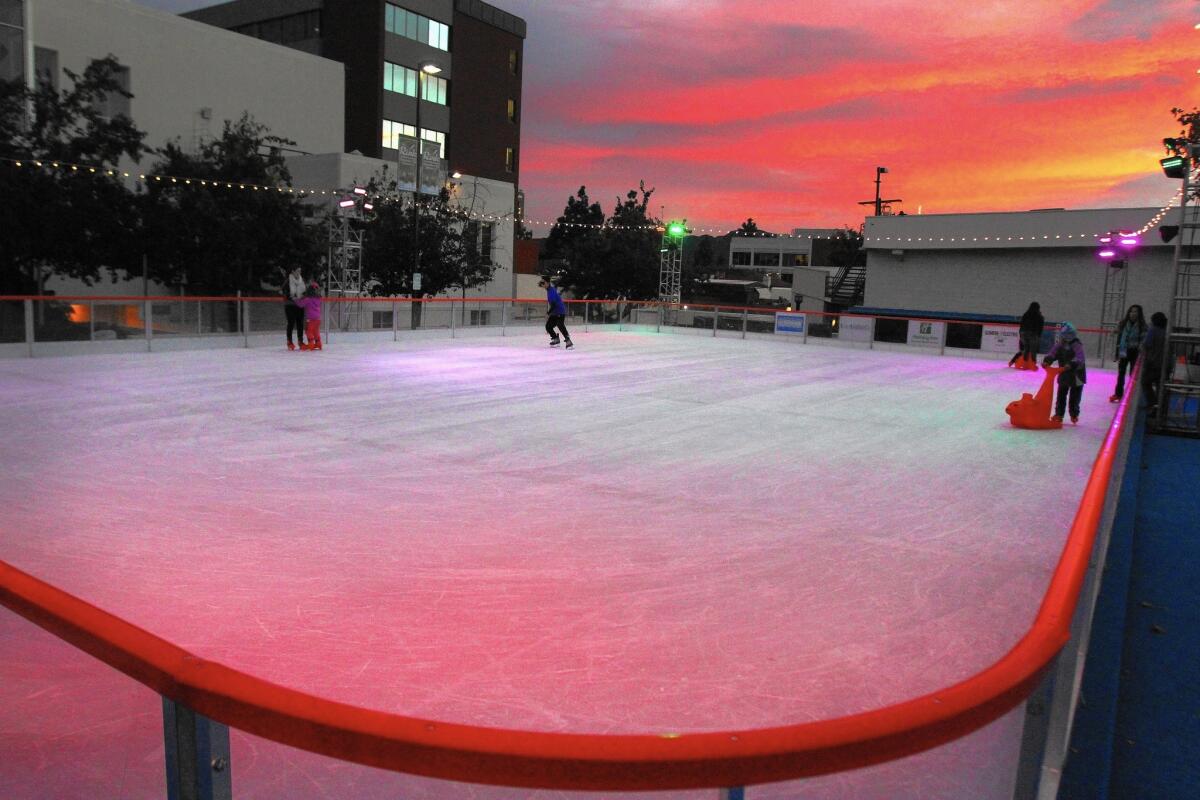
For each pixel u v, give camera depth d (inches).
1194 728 124.8
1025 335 756.0
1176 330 478.6
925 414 466.6
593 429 381.7
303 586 175.3
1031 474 315.0
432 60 1867.6
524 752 43.9
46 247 802.8
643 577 186.5
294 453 310.8
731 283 2090.3
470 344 811.4
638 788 44.4
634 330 1131.9
